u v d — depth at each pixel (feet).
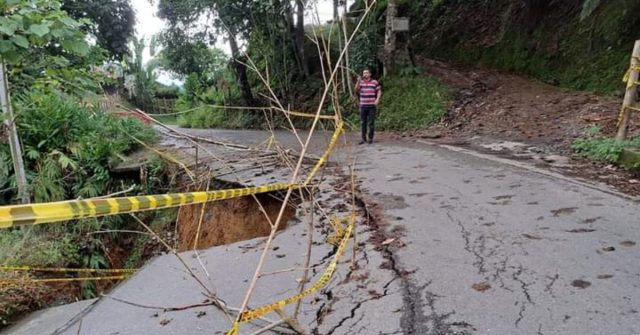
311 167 24.80
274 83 61.77
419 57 57.26
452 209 15.62
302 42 58.90
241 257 13.01
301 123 54.08
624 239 12.05
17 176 22.86
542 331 8.07
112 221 24.71
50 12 19.35
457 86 46.65
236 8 53.98
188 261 13.09
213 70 68.08
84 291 18.99
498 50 52.80
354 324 8.73
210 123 72.13
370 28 50.42
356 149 31.83
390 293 9.86
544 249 11.64
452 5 63.57
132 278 12.15
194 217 24.31
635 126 27.02
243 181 22.09
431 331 8.30
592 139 25.44
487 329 8.24
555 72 44.55
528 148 26.91
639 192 16.67
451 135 35.68
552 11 48.37
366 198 17.66
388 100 46.03
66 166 28.53
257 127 60.64
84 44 20.43
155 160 29.89
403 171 22.68
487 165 22.76
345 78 50.19
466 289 9.78
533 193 16.92
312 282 10.83
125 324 9.61
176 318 9.61
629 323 8.18
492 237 12.73
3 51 17.79
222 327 9.11
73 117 31.76
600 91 37.86
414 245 12.50
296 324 8.25
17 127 27.99
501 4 56.49
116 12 57.72
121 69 58.13
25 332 10.67
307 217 14.99
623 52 38.65
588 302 8.95
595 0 36.68
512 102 40.14
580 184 17.83
